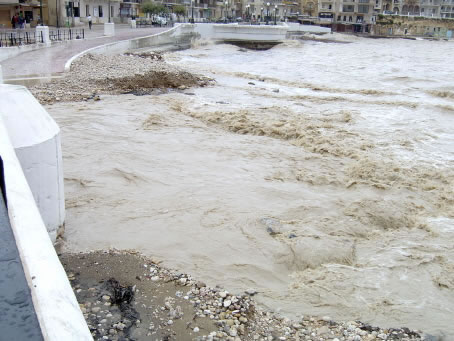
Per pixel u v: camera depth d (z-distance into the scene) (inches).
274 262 310.8
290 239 341.1
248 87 1082.1
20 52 1233.4
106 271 281.6
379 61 2070.6
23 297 51.5
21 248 74.9
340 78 1366.9
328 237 348.2
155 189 429.1
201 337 226.5
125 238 331.0
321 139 632.4
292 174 496.4
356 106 900.0
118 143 564.4
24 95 278.4
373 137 668.1
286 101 925.2
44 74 973.8
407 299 275.0
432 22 4559.5
